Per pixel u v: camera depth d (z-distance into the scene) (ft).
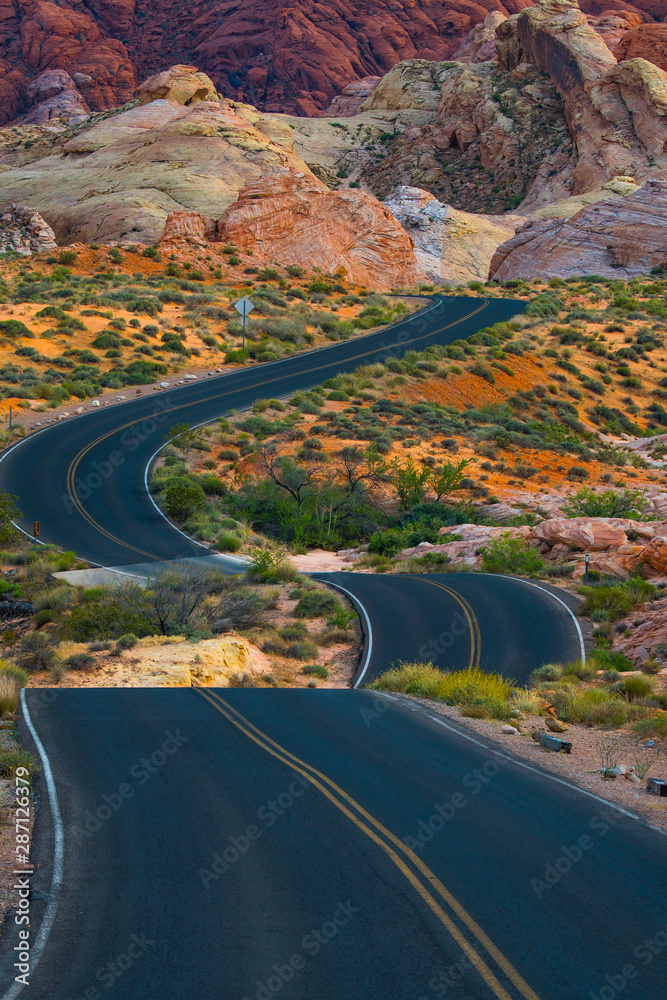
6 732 40.52
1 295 228.63
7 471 134.62
